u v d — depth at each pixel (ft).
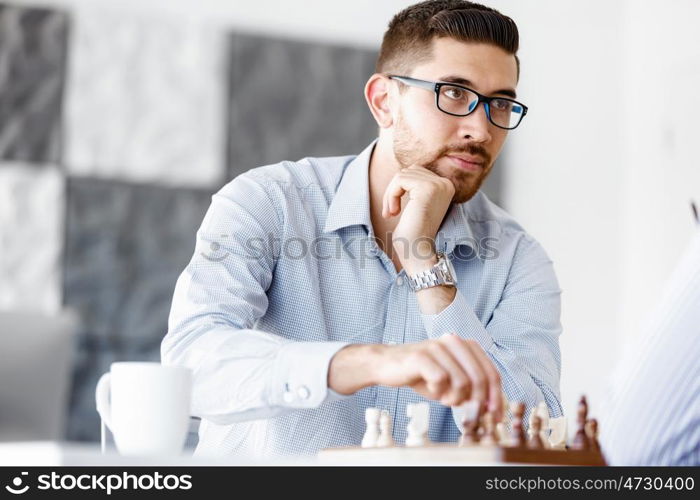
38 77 9.84
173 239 10.03
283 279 5.07
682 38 10.69
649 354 2.72
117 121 9.98
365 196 5.27
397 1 10.85
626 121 11.26
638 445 2.74
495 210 5.84
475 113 5.18
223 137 10.24
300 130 10.46
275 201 5.11
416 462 2.91
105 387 3.72
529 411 4.79
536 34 11.11
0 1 9.82
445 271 4.86
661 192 10.81
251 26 10.41
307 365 3.51
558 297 5.71
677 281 2.72
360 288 5.18
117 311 9.86
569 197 11.04
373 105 5.53
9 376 4.47
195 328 4.23
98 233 9.87
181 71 10.16
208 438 4.84
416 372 3.23
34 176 9.77
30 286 9.67
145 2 10.11
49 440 4.54
